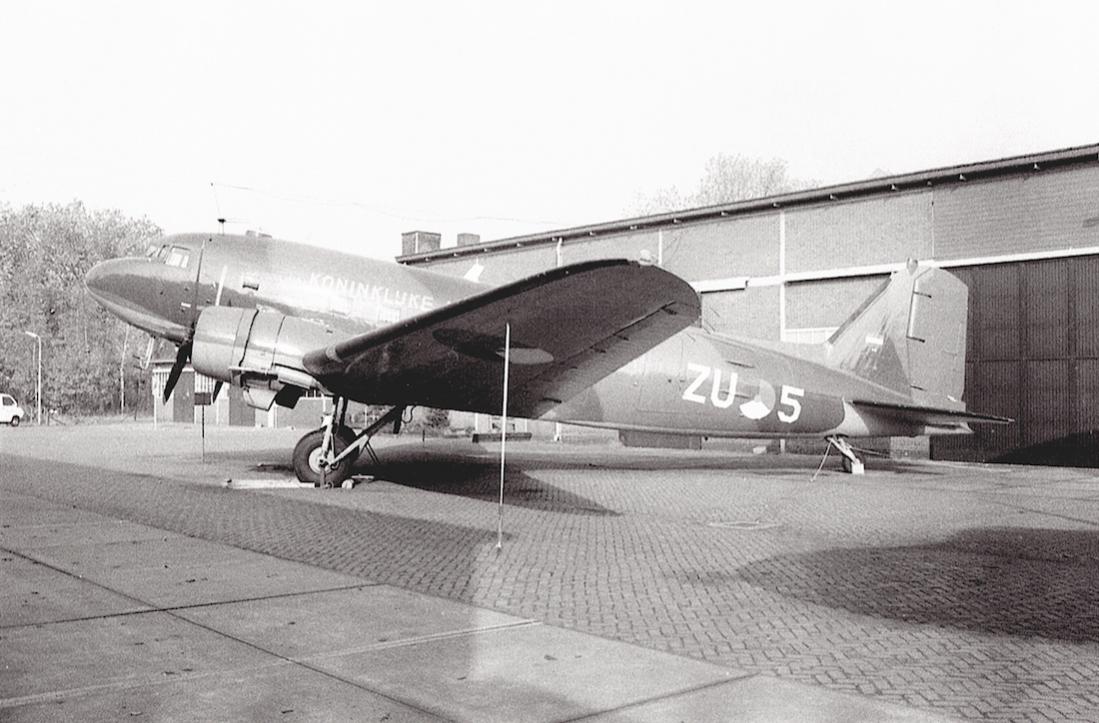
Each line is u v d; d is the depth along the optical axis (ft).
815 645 19.45
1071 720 14.97
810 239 88.22
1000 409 76.95
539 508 42.37
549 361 41.83
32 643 18.25
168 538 31.19
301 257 52.01
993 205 77.25
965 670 17.76
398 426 51.90
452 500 44.21
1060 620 22.08
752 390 56.03
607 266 30.14
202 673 16.48
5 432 123.44
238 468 59.16
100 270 52.60
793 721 14.62
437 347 40.60
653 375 53.16
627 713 14.85
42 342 212.43
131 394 215.10
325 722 14.11
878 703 15.64
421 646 18.54
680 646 19.15
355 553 28.99
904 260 81.92
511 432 110.11
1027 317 75.72
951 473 66.69
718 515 41.50
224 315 46.65
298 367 46.21
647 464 73.31
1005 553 31.89
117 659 17.25
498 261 116.16
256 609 21.33
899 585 26.09
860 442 85.76
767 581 26.35
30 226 229.86
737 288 92.99
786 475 63.67
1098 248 71.67
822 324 87.45
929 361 62.28
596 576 26.55
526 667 17.30
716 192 195.11
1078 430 72.90
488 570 26.91
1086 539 35.19
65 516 36.22
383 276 52.19
